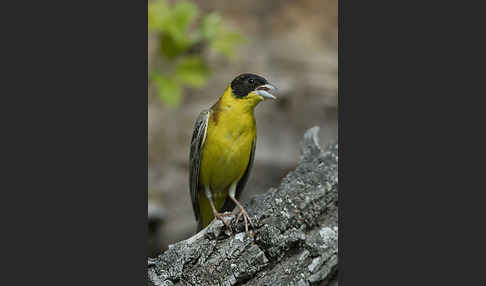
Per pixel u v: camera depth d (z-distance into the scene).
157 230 12.52
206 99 15.35
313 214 7.80
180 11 11.25
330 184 7.93
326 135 14.51
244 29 16.98
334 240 7.50
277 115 15.12
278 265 7.63
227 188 9.70
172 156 14.41
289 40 17.02
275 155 14.31
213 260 7.72
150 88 14.71
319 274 7.36
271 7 17.69
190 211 13.32
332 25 17.58
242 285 7.66
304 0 17.92
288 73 15.95
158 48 11.80
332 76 15.91
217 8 17.12
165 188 13.71
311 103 15.26
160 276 7.65
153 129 14.70
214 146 9.14
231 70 15.88
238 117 9.10
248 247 7.70
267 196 8.29
